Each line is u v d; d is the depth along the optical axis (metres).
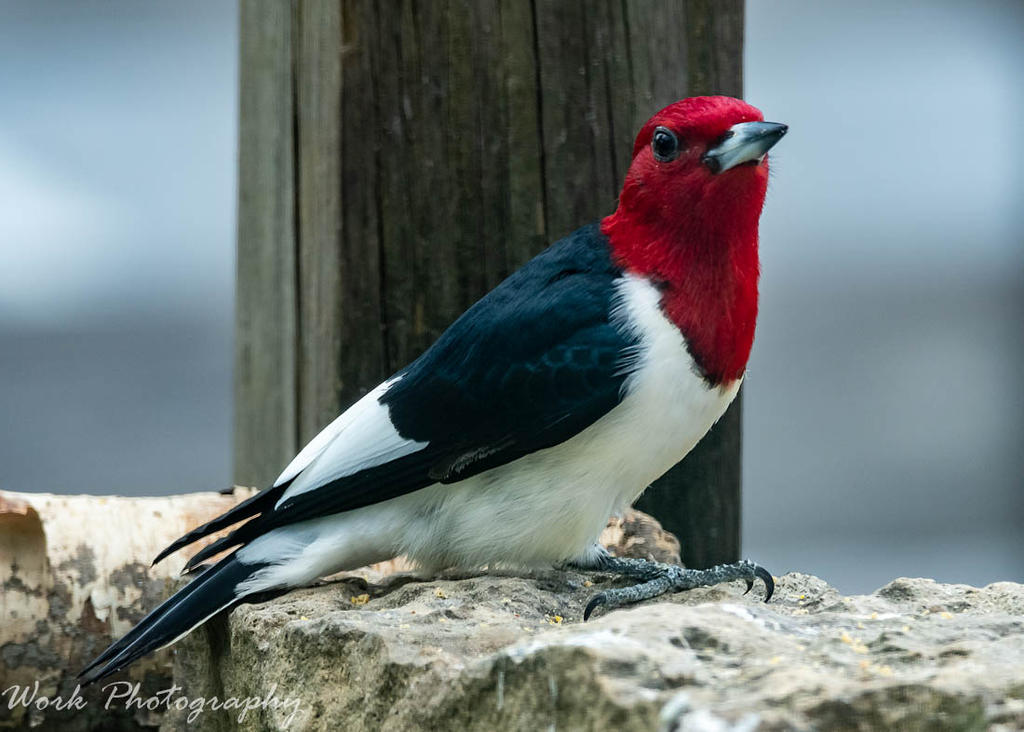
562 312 8.12
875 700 4.87
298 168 9.13
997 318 18.28
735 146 7.81
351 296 9.01
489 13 8.99
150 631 7.89
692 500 9.80
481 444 8.12
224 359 17.80
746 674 5.16
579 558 8.49
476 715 5.56
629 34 9.14
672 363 7.99
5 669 8.72
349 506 8.25
